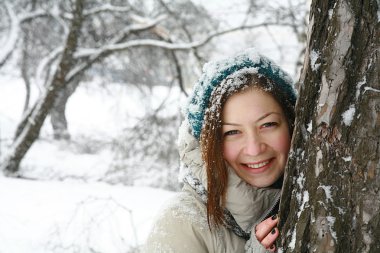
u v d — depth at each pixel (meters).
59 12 10.22
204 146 1.57
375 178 1.12
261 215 1.60
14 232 5.18
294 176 1.31
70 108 16.00
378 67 1.14
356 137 1.15
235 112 1.54
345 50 1.17
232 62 1.60
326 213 1.18
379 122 1.12
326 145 1.20
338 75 1.18
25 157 10.83
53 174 9.69
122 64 10.52
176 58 9.68
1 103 16.66
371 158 1.12
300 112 1.29
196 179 1.63
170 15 9.95
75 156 11.06
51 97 9.77
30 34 10.84
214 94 1.58
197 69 9.77
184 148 1.67
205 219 1.58
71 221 5.17
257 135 1.55
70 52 9.52
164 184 8.41
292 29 8.41
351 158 1.16
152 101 10.86
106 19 10.25
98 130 12.92
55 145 11.94
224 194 1.56
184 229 1.56
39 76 10.32
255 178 1.58
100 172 9.50
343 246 1.16
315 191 1.21
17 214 5.80
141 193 7.20
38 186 7.31
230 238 1.57
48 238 4.98
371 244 1.12
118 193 7.08
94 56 9.71
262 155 1.56
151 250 1.57
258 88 1.54
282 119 1.58
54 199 6.57
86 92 11.91
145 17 10.31
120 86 11.20
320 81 1.23
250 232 1.57
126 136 8.77
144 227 5.45
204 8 9.33
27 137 9.84
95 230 5.17
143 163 8.70
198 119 1.65
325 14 1.23
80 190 7.21
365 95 1.14
